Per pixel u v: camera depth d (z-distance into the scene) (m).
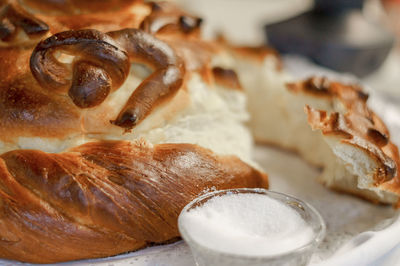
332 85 0.43
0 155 0.34
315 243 0.31
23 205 0.32
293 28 0.64
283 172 0.44
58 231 0.32
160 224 0.34
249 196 0.33
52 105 0.34
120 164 0.33
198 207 0.32
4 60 0.36
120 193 0.33
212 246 0.30
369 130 0.38
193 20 0.42
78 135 0.35
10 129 0.34
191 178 0.34
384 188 0.37
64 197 0.32
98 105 0.34
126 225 0.33
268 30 0.66
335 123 0.37
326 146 0.42
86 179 0.33
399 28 0.77
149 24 0.39
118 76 0.34
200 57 0.40
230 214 0.32
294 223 0.32
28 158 0.33
